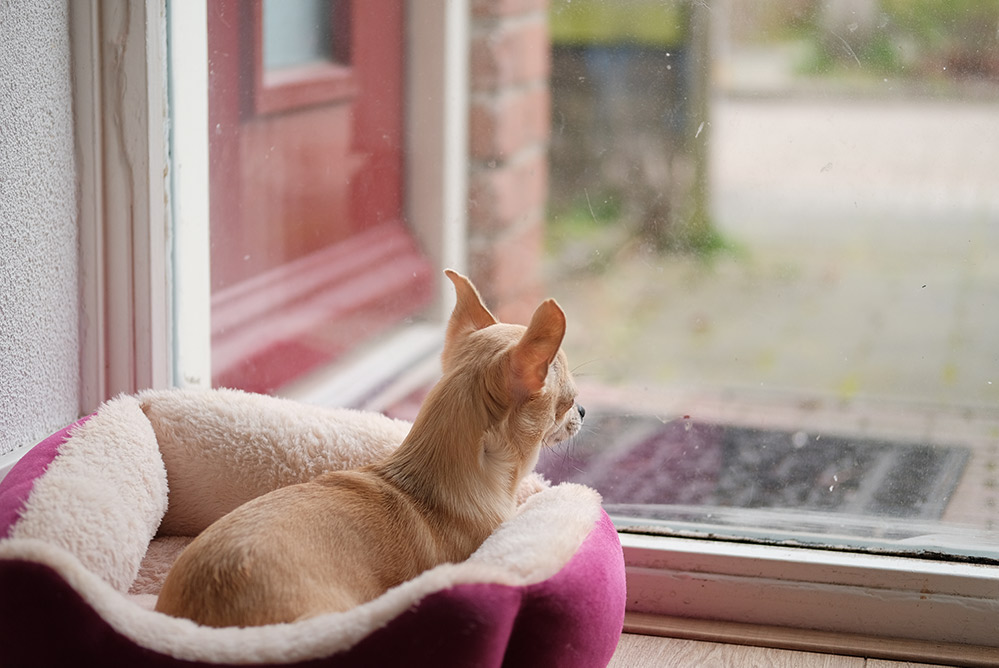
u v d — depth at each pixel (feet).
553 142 8.45
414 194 8.57
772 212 7.94
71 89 6.12
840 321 7.77
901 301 7.57
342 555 4.52
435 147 8.55
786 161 7.84
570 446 7.62
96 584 3.89
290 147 8.20
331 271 8.43
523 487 5.85
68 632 3.84
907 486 6.98
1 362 5.63
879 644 5.86
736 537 6.38
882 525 6.66
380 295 8.55
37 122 5.80
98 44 6.11
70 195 6.22
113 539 4.82
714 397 7.92
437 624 3.84
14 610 3.84
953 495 6.86
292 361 8.38
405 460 5.14
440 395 5.16
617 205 8.41
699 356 8.17
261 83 7.88
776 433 7.57
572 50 8.30
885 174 7.56
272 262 8.28
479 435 5.09
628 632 6.06
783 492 7.11
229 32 7.38
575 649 4.35
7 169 5.55
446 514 4.98
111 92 6.19
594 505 5.15
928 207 7.47
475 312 5.59
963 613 5.82
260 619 4.11
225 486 5.86
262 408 5.96
